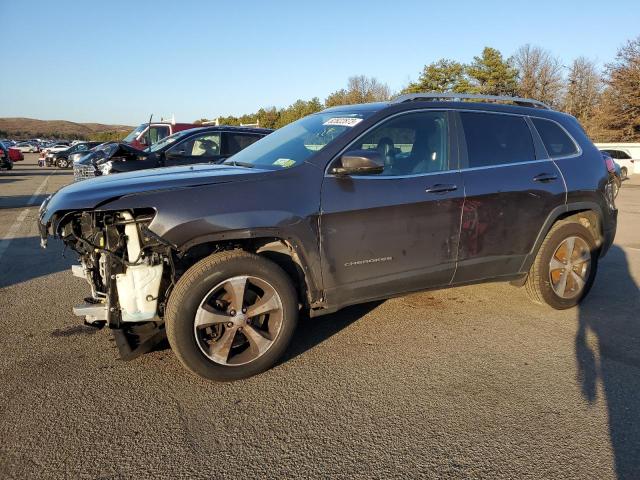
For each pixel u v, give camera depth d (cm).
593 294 523
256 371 333
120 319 312
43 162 3341
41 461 249
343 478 239
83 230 320
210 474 242
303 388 324
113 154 837
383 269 368
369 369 350
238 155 440
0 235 848
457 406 303
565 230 450
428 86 4084
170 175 336
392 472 244
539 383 332
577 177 453
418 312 462
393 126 383
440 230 384
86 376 337
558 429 279
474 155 409
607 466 248
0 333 412
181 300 304
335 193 346
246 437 271
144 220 304
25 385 324
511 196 413
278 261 355
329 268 349
